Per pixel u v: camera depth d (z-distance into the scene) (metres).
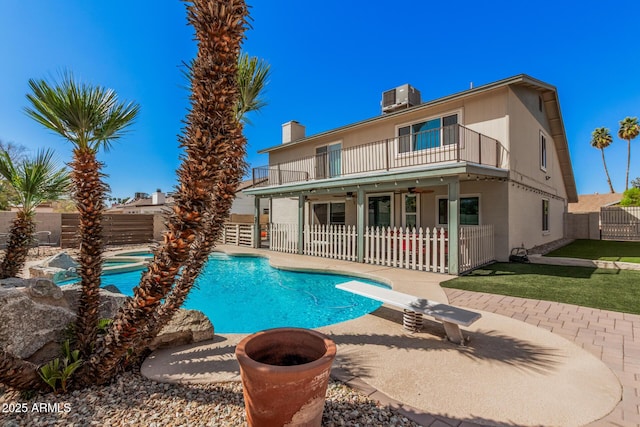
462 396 2.60
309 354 2.35
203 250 3.22
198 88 2.19
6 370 2.26
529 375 2.94
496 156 9.62
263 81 4.15
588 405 2.47
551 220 14.55
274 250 13.70
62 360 2.82
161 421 2.25
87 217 2.85
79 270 2.92
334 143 14.41
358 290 4.76
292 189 12.38
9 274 4.35
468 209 10.53
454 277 7.46
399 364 3.17
